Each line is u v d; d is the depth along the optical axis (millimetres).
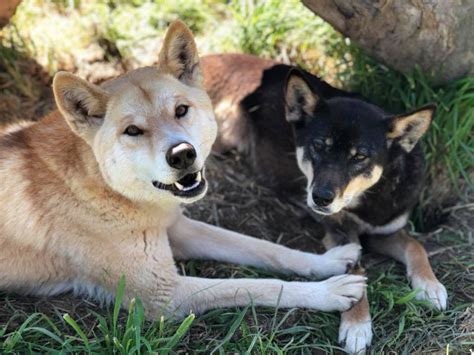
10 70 1779
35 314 1310
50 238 1361
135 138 1276
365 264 1540
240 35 1895
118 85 1312
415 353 1349
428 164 1654
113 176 1294
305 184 1639
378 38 1580
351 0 1521
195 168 1270
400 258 1516
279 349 1319
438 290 1422
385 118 1491
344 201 1454
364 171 1467
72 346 1313
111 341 1314
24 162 1361
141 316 1308
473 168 1668
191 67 1341
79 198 1336
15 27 1799
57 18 1903
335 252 1482
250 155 1747
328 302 1379
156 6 1945
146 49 1890
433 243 1570
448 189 1656
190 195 1288
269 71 1756
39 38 1854
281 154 1673
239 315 1354
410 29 1551
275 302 1381
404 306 1421
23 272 1381
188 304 1374
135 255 1353
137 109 1281
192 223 1503
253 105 1735
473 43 1587
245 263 1493
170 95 1294
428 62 1616
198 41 1914
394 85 1691
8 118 1725
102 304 1394
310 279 1473
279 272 1482
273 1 1883
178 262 1514
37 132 1377
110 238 1348
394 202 1526
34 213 1355
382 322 1407
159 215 1359
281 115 1682
